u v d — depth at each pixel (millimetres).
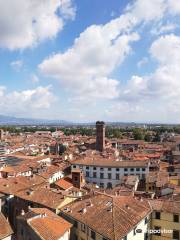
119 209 74188
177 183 132875
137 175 155875
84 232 73062
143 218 73062
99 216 72562
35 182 122938
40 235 65438
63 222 73562
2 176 146500
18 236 76500
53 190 100750
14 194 102062
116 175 164500
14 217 101062
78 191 108250
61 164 178125
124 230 66000
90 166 168125
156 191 119750
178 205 78250
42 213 73688
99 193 93000
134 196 94000
